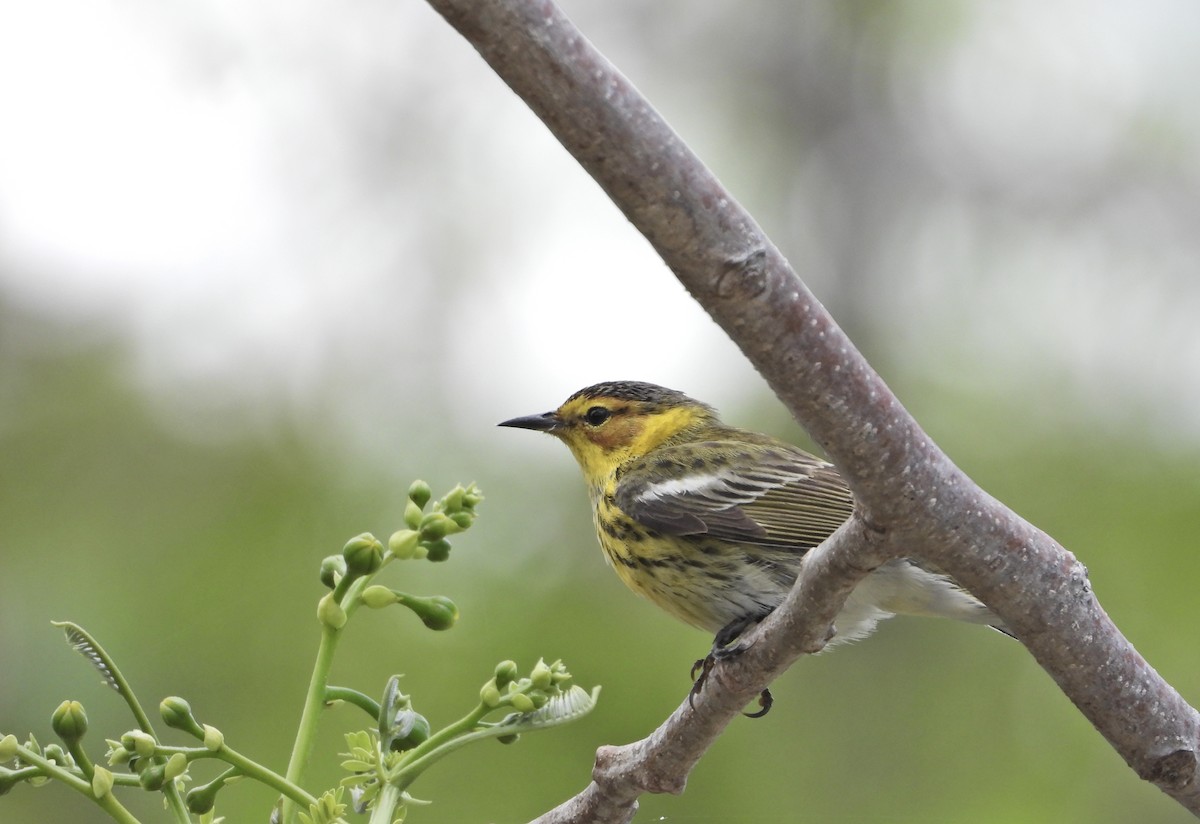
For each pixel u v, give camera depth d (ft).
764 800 41.42
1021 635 19.29
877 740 43.21
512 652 40.78
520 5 14.10
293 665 40.57
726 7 62.64
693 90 63.05
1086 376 49.08
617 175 14.90
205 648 41.34
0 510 45.03
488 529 44.39
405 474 46.65
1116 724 19.71
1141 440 46.65
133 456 46.44
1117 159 56.03
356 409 49.34
